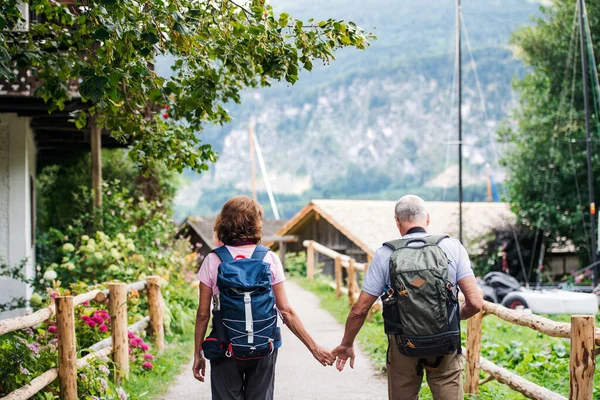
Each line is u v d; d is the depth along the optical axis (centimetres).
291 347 945
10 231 1100
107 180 1530
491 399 613
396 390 412
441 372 402
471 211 2697
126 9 492
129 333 736
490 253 2469
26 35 665
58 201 1625
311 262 1989
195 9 509
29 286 1107
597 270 1884
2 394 471
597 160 2345
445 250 402
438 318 379
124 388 661
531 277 2506
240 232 395
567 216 2455
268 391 387
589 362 434
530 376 711
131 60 529
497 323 1229
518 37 2622
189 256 1342
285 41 554
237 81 738
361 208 2567
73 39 651
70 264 1062
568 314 1545
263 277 382
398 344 391
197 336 394
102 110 711
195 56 571
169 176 1673
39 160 1661
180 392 689
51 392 531
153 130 714
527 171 2509
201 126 728
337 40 554
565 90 2423
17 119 1105
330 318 1234
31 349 522
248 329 372
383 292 404
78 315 704
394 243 403
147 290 858
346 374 771
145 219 1387
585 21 2030
